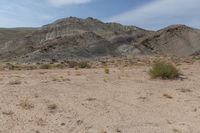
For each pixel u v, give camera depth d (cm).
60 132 1086
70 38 19200
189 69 3219
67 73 2914
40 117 1227
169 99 1622
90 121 1209
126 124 1196
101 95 1659
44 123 1166
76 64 5075
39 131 1087
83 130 1112
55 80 2159
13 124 1136
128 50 18925
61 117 1240
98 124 1180
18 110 1298
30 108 1334
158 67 2328
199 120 1276
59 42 18450
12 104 1380
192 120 1276
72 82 2077
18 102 1418
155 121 1248
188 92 1806
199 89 1905
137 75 2588
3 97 1498
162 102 1554
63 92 1691
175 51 19350
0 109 1296
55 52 16938
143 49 19262
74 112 1312
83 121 1205
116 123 1202
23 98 1495
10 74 2817
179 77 2395
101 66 4978
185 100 1603
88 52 17512
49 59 15488
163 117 1307
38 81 2092
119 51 18688
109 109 1387
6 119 1180
